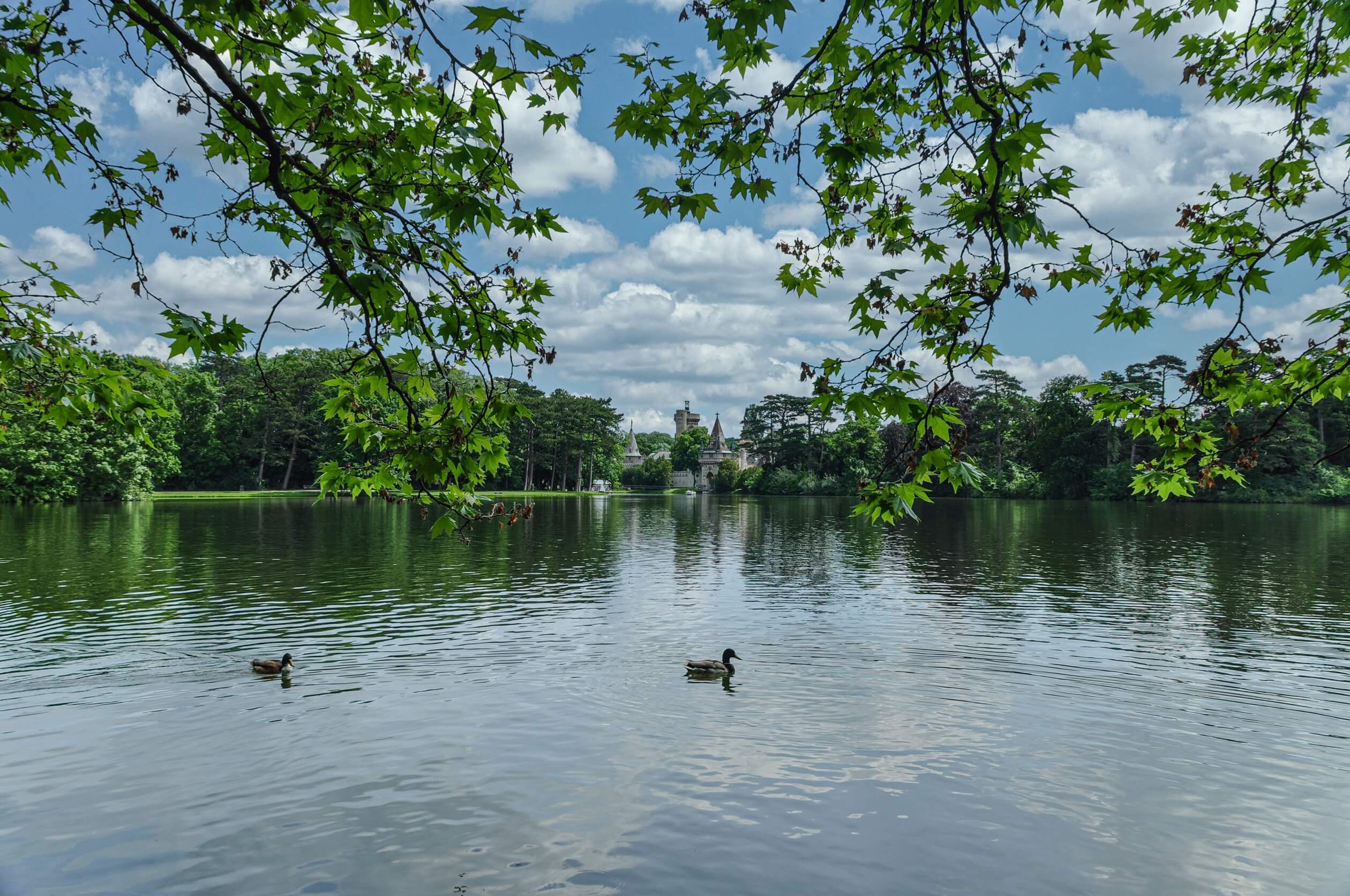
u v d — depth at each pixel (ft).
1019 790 29.78
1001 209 15.90
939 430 16.99
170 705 38.91
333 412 17.53
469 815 27.66
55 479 207.00
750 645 51.75
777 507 263.70
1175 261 21.36
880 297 18.16
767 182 19.16
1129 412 22.52
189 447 314.35
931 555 102.42
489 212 16.15
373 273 15.19
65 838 25.98
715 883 23.58
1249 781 30.68
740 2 15.39
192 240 16.49
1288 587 74.69
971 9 17.26
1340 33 19.10
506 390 17.12
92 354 20.88
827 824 27.17
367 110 16.97
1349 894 23.16
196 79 14.23
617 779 30.71
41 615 59.36
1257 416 235.20
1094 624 58.13
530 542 121.08
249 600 66.18
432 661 47.21
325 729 35.81
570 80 16.33
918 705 39.58
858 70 18.53
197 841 25.81
